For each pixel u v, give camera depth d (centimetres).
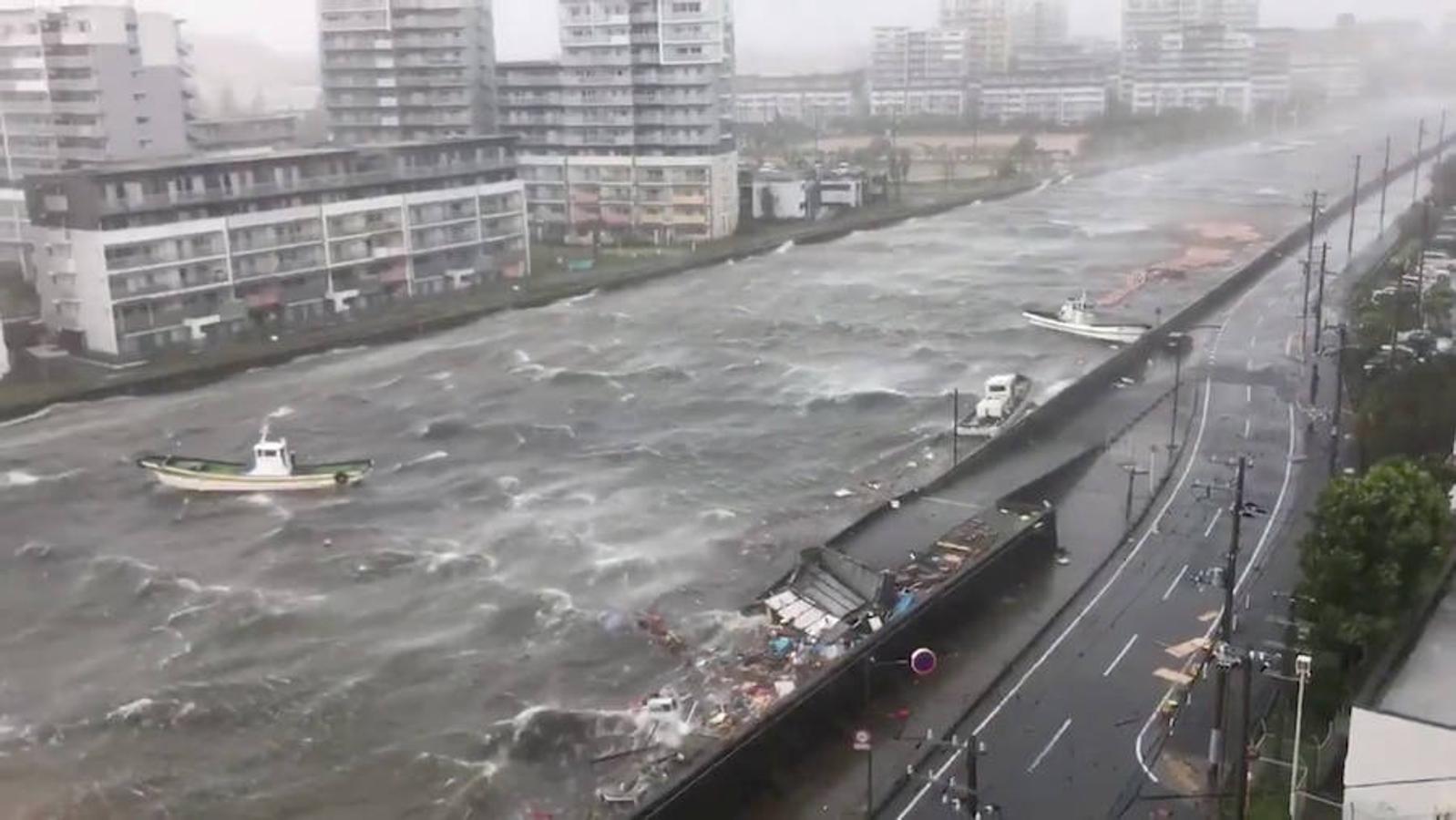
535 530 9319
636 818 5562
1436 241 17825
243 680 7306
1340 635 6225
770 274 19525
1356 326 13438
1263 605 7544
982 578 7712
